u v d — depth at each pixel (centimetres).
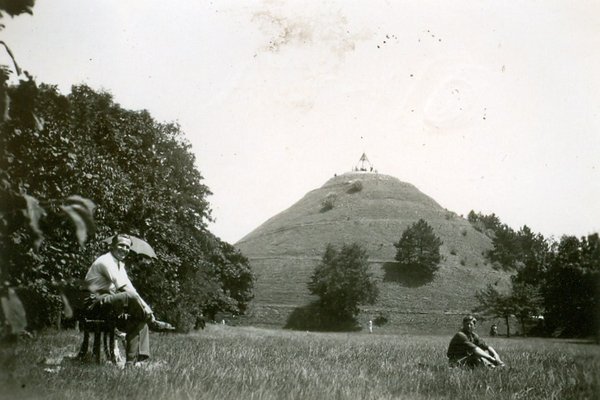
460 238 14212
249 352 1250
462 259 13062
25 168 448
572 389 715
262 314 10844
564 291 5609
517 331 8406
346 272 10088
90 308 852
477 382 773
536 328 7531
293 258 13300
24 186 438
